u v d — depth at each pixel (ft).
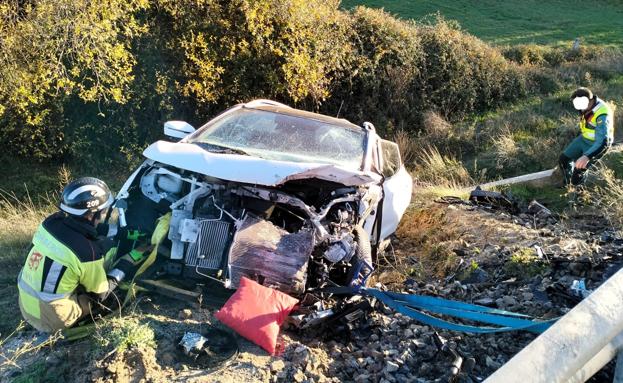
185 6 35.04
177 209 13.55
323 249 13.46
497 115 51.16
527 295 14.02
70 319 11.80
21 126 32.81
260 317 11.64
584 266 14.93
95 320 12.26
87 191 11.58
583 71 62.80
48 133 33.88
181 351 11.41
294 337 12.55
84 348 11.43
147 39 34.63
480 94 53.88
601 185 24.70
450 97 51.34
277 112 18.39
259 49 37.86
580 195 23.22
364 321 13.03
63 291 11.59
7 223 21.33
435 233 19.49
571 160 25.20
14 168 34.06
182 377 10.65
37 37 28.76
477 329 11.86
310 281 13.55
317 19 41.11
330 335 12.83
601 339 8.73
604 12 104.06
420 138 45.75
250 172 13.00
